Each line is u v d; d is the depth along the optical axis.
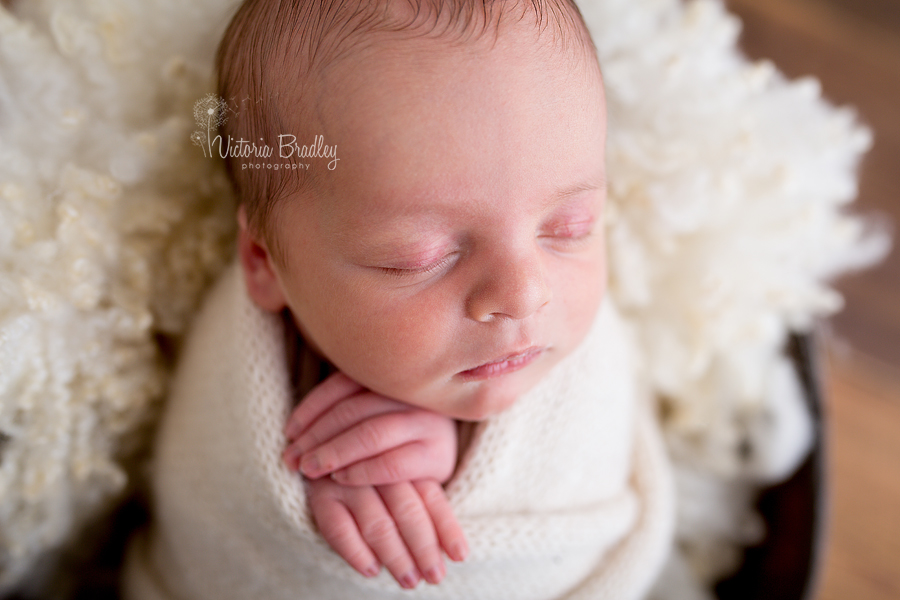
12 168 0.77
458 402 0.70
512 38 0.59
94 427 0.83
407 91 0.58
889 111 1.48
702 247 0.97
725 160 0.92
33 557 0.88
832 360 1.34
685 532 1.06
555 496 0.77
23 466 0.79
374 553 0.68
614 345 0.87
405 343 0.64
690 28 0.96
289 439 0.73
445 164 0.58
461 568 0.73
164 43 0.86
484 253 0.60
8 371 0.72
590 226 0.68
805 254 1.01
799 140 0.97
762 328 0.98
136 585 0.91
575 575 0.81
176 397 0.86
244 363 0.74
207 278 0.90
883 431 1.29
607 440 0.82
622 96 0.90
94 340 0.80
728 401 1.01
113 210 0.81
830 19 1.54
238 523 0.76
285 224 0.65
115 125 0.83
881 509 1.23
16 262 0.74
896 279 1.38
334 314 0.66
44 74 0.80
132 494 0.99
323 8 0.60
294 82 0.61
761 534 1.03
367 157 0.58
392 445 0.70
